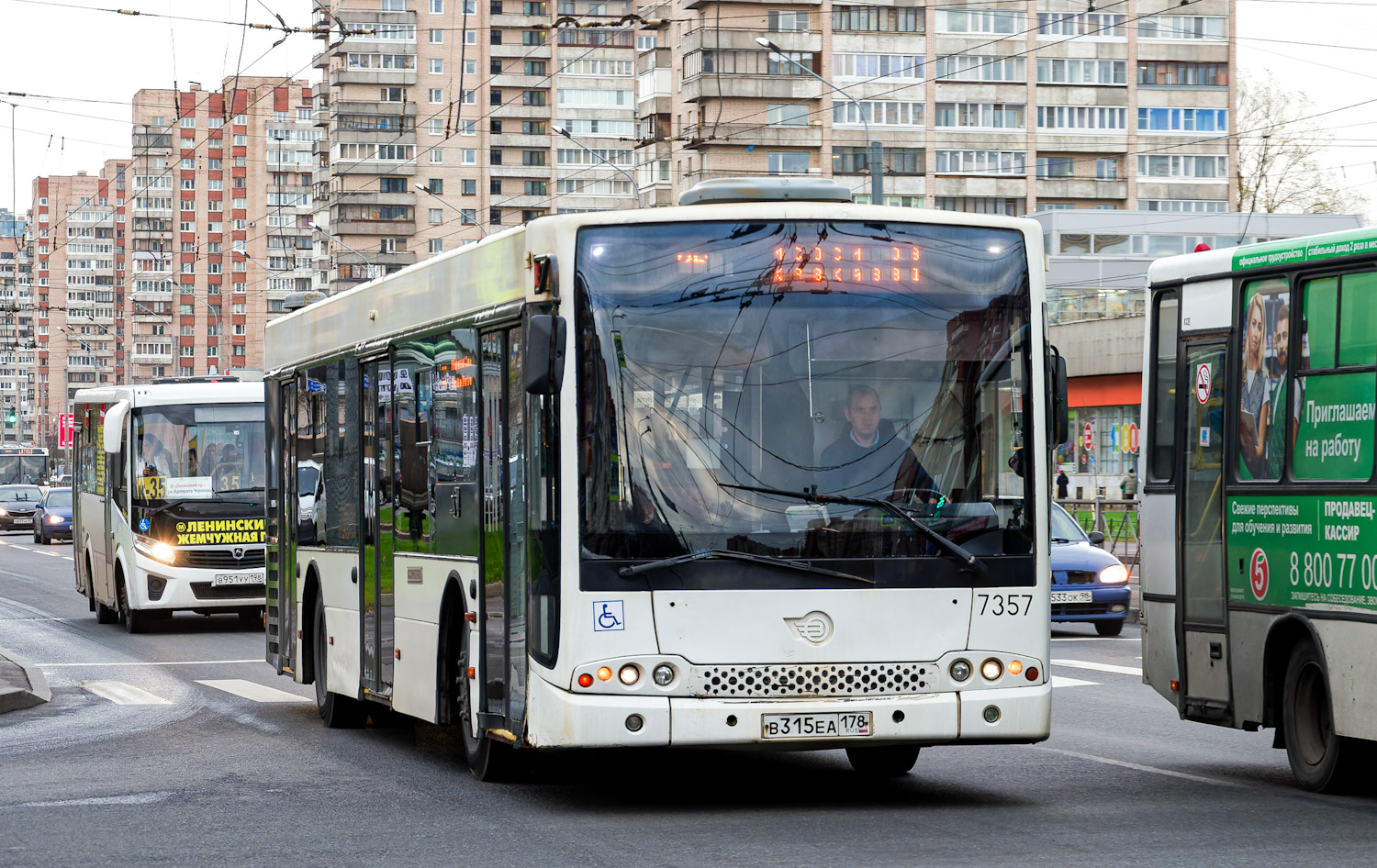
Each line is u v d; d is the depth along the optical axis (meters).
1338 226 74.25
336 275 111.38
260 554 25.12
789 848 8.30
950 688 9.30
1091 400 62.34
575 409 9.23
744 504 9.22
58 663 20.83
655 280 9.36
